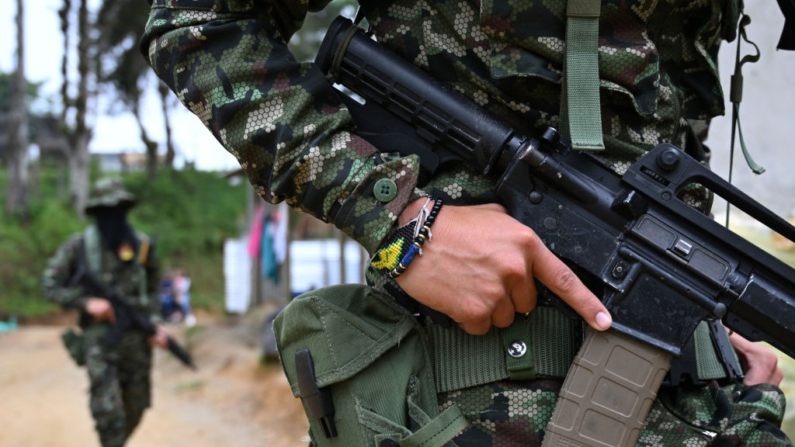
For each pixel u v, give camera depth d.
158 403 6.46
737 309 0.82
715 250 0.82
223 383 7.09
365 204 0.81
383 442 0.82
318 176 0.82
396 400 0.85
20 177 18.92
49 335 11.73
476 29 0.87
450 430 0.82
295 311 0.89
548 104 0.87
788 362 1.95
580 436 0.80
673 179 0.83
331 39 0.92
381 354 0.86
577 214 0.84
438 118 0.87
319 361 0.86
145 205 22.20
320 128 0.83
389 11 0.92
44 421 6.05
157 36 0.87
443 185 0.90
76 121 20.31
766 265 0.81
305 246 12.39
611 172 0.84
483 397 0.85
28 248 17.48
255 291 12.49
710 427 0.90
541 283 0.83
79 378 7.93
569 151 0.85
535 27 0.84
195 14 0.84
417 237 0.78
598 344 0.82
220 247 21.48
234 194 24.92
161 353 9.03
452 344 0.88
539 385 0.85
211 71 0.83
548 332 0.86
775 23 2.12
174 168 25.33
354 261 11.81
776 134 2.14
